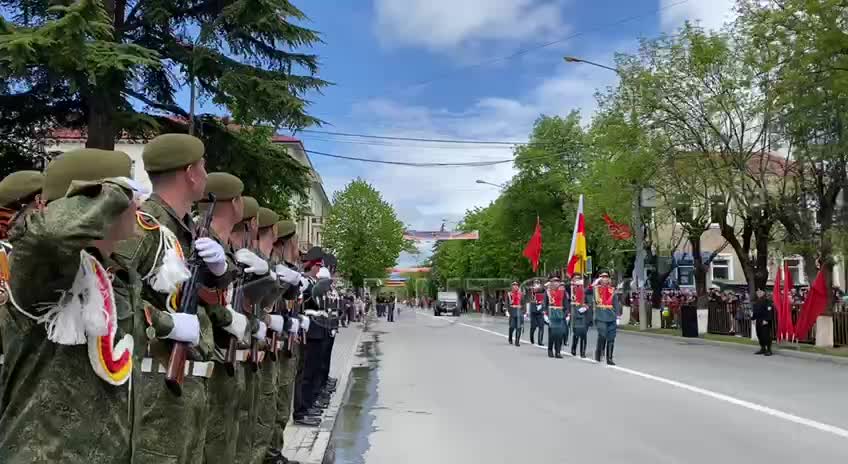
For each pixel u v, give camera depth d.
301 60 15.96
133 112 13.88
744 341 24.72
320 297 9.07
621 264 44.16
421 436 8.61
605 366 16.41
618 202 32.47
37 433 2.41
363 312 47.34
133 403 2.73
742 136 26.05
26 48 9.73
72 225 2.22
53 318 2.40
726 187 26.84
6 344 2.47
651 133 27.84
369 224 60.03
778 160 28.75
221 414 4.32
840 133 21.38
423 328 36.47
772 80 23.72
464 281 78.44
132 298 2.85
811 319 22.08
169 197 3.76
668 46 27.08
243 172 16.44
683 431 8.79
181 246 3.71
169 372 3.26
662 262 36.72
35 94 14.57
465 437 8.53
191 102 15.05
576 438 8.42
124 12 15.26
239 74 14.48
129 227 2.67
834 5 18.20
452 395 11.92
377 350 21.45
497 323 43.84
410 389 12.70
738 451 7.71
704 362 17.67
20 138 16.16
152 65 11.71
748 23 23.75
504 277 63.38
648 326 35.78
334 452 7.79
